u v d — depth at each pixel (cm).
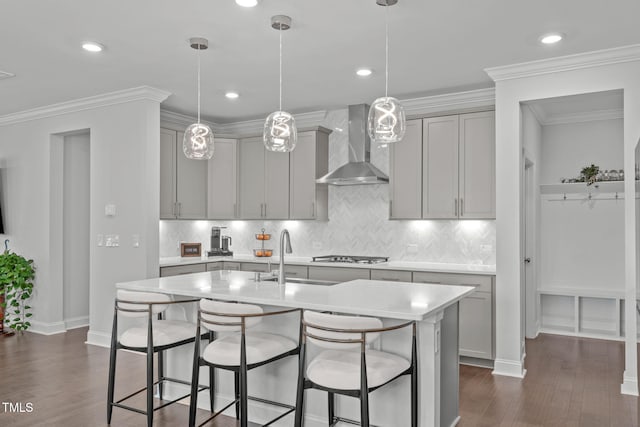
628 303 373
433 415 263
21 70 427
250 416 322
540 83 407
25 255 589
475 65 416
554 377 415
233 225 659
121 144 505
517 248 418
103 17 320
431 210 499
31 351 486
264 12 313
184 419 322
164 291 318
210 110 583
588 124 578
